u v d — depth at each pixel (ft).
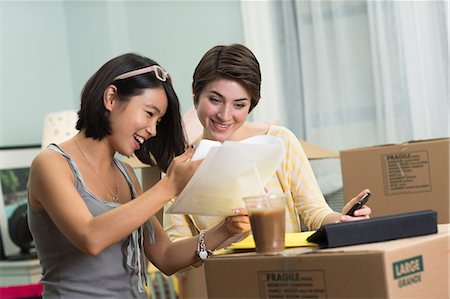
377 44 13.74
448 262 5.11
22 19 16.92
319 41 14.47
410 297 4.76
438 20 13.14
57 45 17.78
